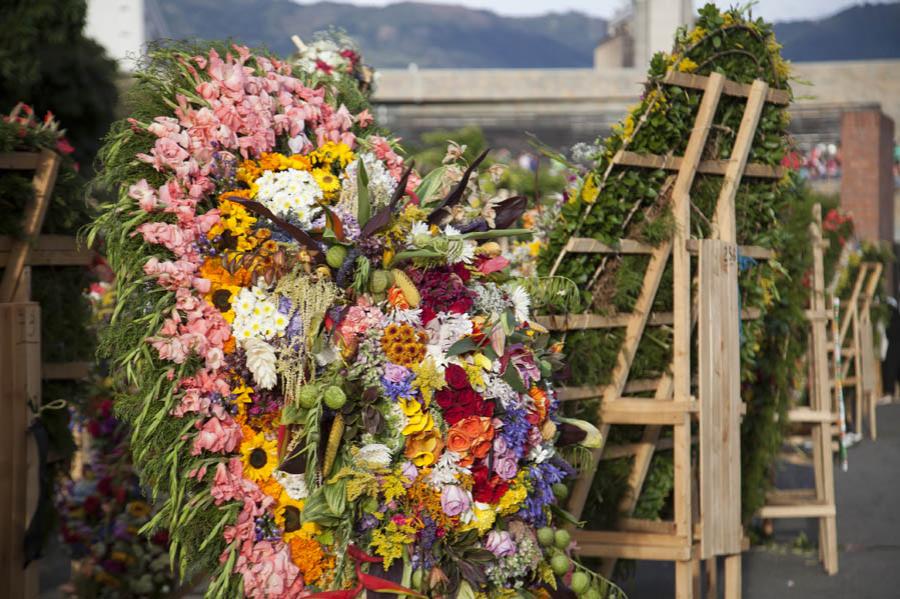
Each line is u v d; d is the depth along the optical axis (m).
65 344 4.43
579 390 4.13
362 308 2.89
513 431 2.95
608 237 4.12
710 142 4.56
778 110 4.85
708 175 4.56
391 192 3.12
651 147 4.18
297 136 3.14
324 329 2.84
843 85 22.00
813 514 5.63
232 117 2.99
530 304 3.45
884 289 13.55
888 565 5.76
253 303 2.81
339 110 3.29
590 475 4.06
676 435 4.23
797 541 6.23
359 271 2.90
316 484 2.79
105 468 4.73
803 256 5.51
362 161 2.93
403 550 2.79
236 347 2.82
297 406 2.78
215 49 3.20
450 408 2.86
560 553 3.09
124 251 2.88
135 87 3.04
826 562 5.62
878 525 6.79
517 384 2.97
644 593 5.10
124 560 4.59
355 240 2.93
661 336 4.44
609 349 4.24
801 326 5.75
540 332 3.32
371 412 2.77
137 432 2.80
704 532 4.30
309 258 2.87
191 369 2.82
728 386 4.44
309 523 2.82
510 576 2.93
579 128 22.92
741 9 4.51
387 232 3.00
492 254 3.22
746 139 4.58
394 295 2.93
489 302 3.10
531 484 3.01
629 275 4.20
